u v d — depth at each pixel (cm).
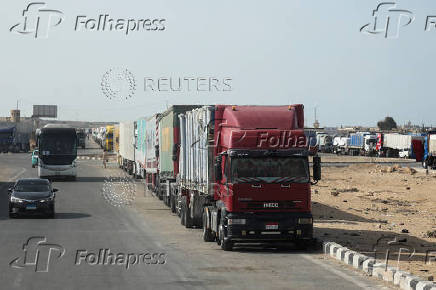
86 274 2806
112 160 16900
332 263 3170
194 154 4328
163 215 5581
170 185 5850
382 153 19238
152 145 7156
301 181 3553
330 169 12544
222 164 3647
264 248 3722
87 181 9788
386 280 2691
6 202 6938
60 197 7294
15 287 2502
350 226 4897
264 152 3544
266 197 3531
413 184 9469
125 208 6184
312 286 2564
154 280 2666
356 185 9294
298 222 3531
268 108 3738
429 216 5888
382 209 6325
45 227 4712
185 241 3969
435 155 12781
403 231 4625
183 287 2519
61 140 9600
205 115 3859
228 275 2798
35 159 13300
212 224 3803
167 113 5784
